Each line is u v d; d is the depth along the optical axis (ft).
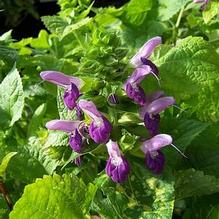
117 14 1.45
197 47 1.07
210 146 1.09
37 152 1.10
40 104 1.34
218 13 1.41
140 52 0.95
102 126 0.90
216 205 1.05
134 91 0.92
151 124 0.94
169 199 0.93
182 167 1.07
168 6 1.45
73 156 0.98
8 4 4.19
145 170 0.97
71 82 0.94
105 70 0.94
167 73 1.05
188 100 1.06
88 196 0.95
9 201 1.09
